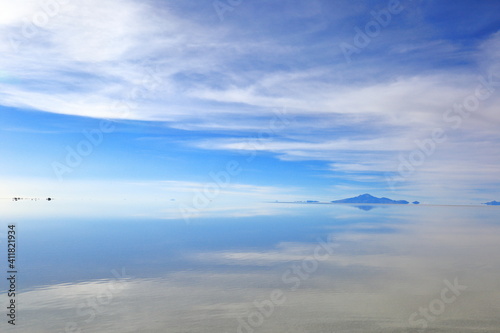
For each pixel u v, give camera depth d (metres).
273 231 43.09
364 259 23.77
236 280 18.03
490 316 12.55
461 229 46.19
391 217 74.12
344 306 13.80
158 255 25.38
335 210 115.81
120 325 11.95
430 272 19.66
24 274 19.31
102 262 22.64
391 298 14.78
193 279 18.16
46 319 12.62
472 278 18.30
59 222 52.62
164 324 12.11
